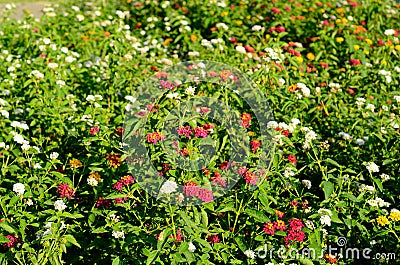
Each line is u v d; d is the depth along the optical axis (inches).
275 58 78.2
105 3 132.0
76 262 64.7
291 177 66.6
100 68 91.5
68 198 65.0
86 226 65.3
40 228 62.2
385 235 65.7
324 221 59.7
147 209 61.8
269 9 116.4
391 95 85.0
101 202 64.2
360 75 91.0
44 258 58.6
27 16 104.5
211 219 65.0
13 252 59.6
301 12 116.6
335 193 64.4
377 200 65.4
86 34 106.7
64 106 79.9
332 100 83.9
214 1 114.6
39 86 83.4
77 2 128.6
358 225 63.2
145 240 58.7
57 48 92.6
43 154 75.0
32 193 65.1
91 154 68.7
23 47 96.7
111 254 62.0
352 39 101.2
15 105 85.7
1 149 73.2
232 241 62.9
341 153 77.3
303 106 78.8
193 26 114.2
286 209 64.4
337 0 121.0
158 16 121.7
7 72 91.0
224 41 98.9
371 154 77.0
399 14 120.0
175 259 56.8
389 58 95.1
